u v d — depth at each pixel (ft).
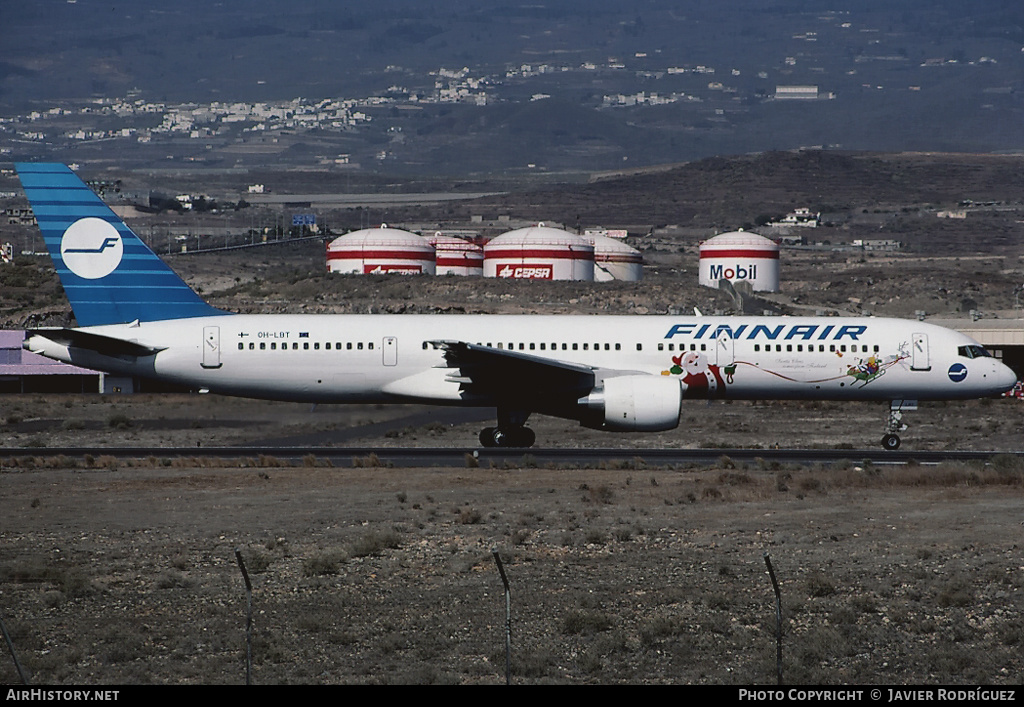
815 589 291.79
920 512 403.34
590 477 487.20
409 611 276.21
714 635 257.96
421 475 490.08
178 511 403.75
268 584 303.27
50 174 602.03
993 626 264.11
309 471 501.97
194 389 618.85
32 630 259.19
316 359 604.49
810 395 629.92
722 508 411.75
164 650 246.88
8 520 387.34
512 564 323.98
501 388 595.06
